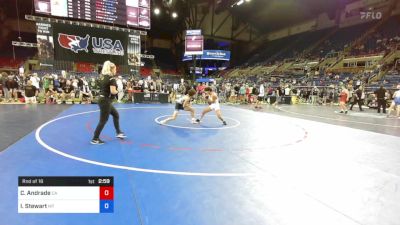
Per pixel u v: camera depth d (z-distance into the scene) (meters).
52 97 15.10
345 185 3.69
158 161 4.56
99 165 4.23
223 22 43.41
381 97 15.30
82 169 4.01
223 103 20.31
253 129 8.10
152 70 42.06
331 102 21.30
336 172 4.22
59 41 17.81
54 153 4.84
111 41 19.23
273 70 37.28
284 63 37.38
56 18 18.47
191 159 4.74
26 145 5.36
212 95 8.92
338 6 34.69
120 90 16.95
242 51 47.66
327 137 7.14
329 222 2.71
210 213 2.82
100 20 17.64
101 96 5.62
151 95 17.53
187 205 2.98
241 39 46.34
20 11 35.47
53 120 8.65
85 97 15.60
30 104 13.81
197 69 36.97
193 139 6.41
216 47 45.19
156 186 3.48
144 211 2.82
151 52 46.44
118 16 18.16
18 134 6.36
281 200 3.19
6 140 5.72
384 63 24.61
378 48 26.89
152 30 44.50
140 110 12.60
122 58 19.64
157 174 3.92
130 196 3.16
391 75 22.59
